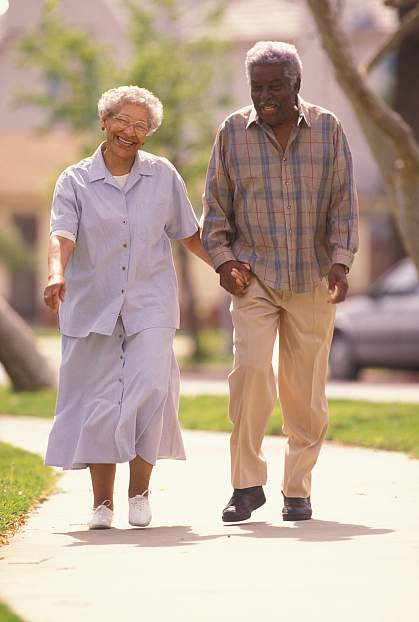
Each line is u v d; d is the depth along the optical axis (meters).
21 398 33.28
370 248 81.81
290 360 15.16
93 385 14.78
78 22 85.12
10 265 81.19
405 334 41.72
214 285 83.25
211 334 77.12
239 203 14.89
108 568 12.26
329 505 16.14
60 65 59.09
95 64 59.12
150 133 14.80
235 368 14.86
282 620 10.21
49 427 26.98
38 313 87.44
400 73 47.56
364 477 18.64
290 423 15.29
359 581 11.57
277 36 82.38
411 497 16.73
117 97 14.59
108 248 14.67
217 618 10.29
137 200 14.78
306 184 14.70
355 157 81.94
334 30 25.67
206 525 14.88
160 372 14.58
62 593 11.20
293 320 15.01
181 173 58.72
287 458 15.22
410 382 44.69
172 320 14.84
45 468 20.03
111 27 84.62
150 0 60.44
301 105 14.68
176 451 15.03
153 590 11.29
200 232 15.28
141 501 14.80
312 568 12.14
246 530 14.39
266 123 14.61
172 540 13.79
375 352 42.69
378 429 24.58
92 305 14.77
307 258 14.84
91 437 14.66
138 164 14.84
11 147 85.06
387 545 13.27
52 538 14.12
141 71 58.47
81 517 15.72
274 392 14.97
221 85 61.59
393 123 25.78
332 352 43.94
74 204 14.68
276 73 14.30
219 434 25.28
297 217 14.75
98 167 14.78
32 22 89.31
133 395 14.52
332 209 14.93
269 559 12.59
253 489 15.05
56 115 59.84
